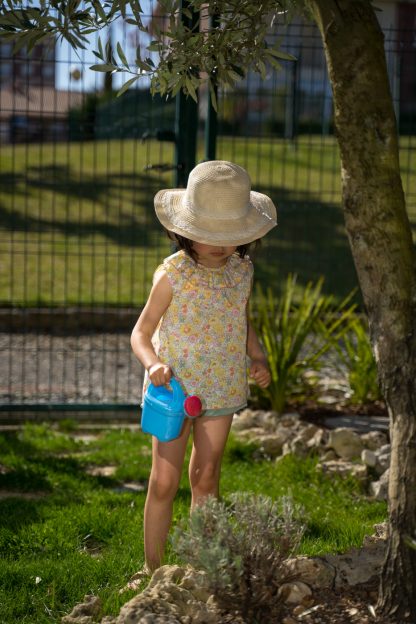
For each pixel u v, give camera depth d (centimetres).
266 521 325
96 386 780
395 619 304
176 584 331
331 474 536
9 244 1246
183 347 366
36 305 1009
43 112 675
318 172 1466
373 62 299
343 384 737
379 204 303
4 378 798
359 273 312
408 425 302
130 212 1346
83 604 343
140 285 1125
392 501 305
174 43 358
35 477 536
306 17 374
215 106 396
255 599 313
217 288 369
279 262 1197
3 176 1437
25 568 393
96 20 345
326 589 331
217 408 369
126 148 1577
